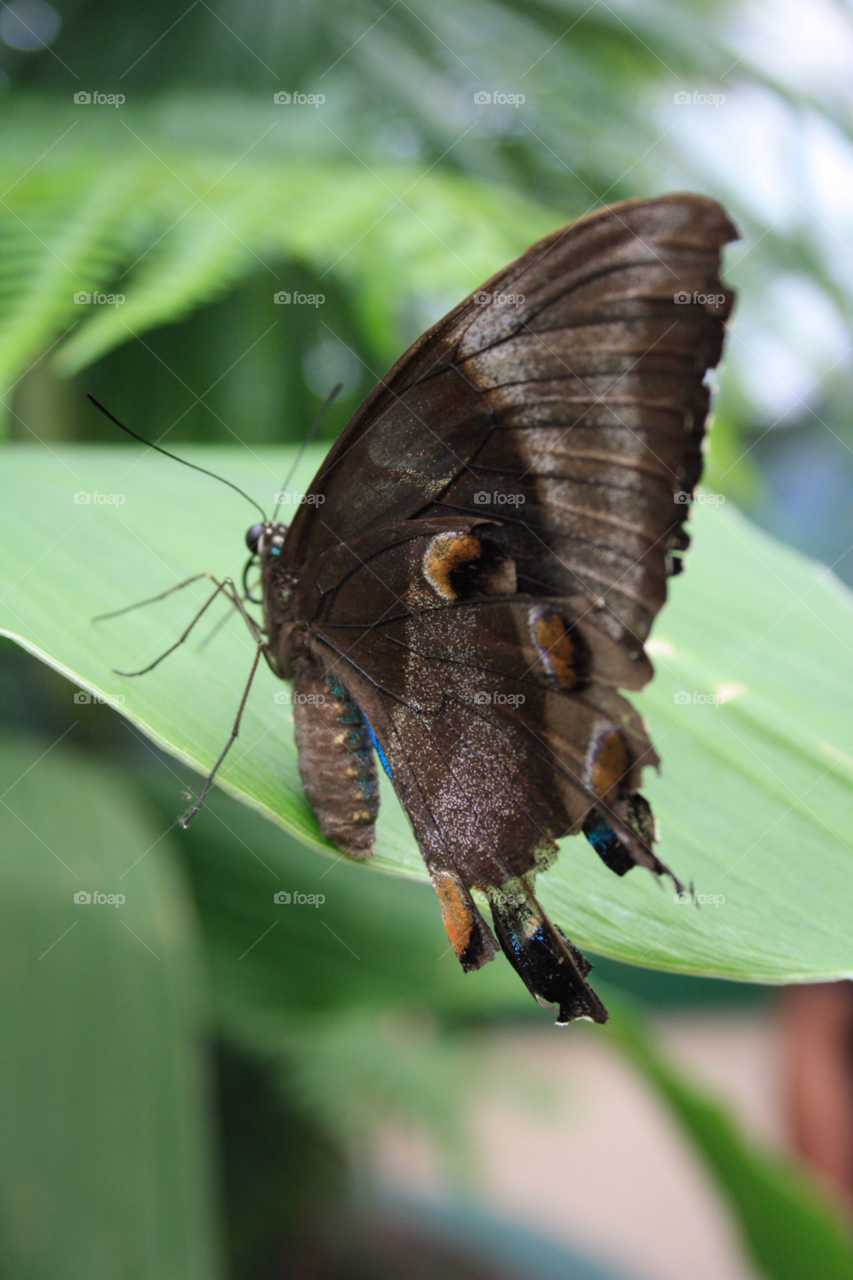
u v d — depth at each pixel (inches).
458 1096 26.5
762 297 20.0
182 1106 13.4
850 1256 15.2
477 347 13.4
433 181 16.8
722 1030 67.9
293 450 15.7
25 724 18.9
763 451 53.7
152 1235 13.0
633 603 13.3
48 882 14.0
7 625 13.2
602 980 16.0
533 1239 34.5
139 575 13.9
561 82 20.7
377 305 16.5
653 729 13.8
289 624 13.7
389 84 19.6
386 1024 26.5
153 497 14.5
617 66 21.4
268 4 19.6
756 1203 15.4
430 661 13.6
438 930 17.6
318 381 18.3
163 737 13.0
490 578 13.5
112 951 13.8
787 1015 25.3
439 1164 31.3
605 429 13.2
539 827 13.2
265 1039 17.0
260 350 17.8
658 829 13.3
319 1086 20.6
